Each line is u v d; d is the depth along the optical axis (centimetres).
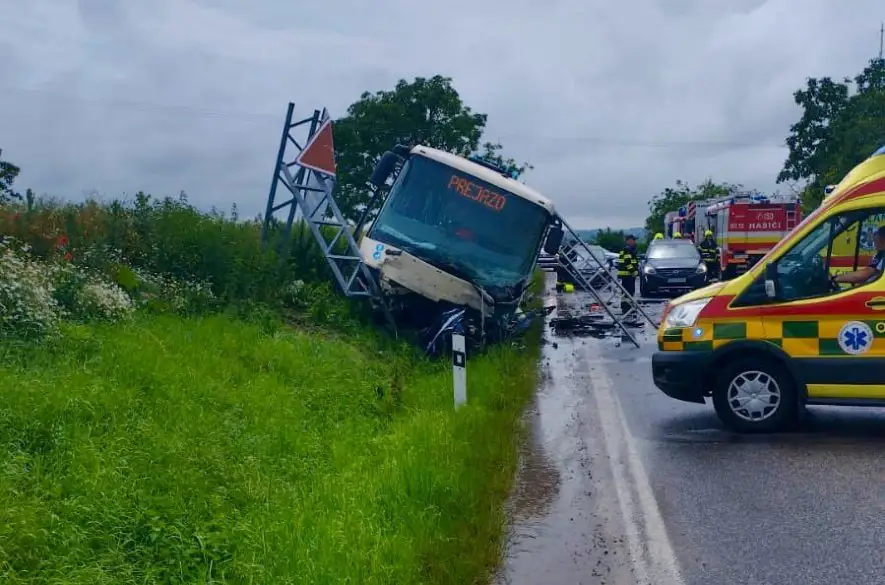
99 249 1109
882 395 870
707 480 743
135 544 498
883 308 866
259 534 530
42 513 488
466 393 989
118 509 517
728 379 912
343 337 1247
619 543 607
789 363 891
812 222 902
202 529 525
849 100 4941
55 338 825
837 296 881
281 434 740
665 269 2645
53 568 445
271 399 830
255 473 632
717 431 923
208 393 789
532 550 598
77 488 537
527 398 1109
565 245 1633
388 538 555
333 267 1364
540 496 715
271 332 1120
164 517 528
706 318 921
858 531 612
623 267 2323
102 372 767
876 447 832
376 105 3669
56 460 573
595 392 1159
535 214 1330
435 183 1345
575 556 586
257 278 1281
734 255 3344
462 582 529
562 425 967
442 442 765
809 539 601
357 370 1053
